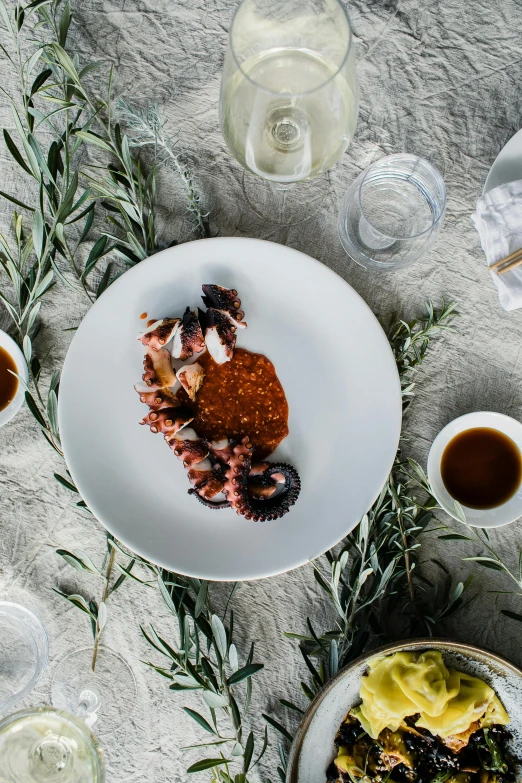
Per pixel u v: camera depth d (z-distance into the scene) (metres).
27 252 0.79
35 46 0.83
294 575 0.86
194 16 0.83
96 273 0.85
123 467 0.82
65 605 0.87
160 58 0.83
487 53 0.83
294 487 0.82
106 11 0.83
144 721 0.87
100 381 0.82
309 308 0.82
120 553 0.87
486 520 0.83
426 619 0.84
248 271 0.81
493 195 0.80
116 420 0.82
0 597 0.87
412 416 0.85
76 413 0.81
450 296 0.85
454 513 0.84
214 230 0.85
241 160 0.75
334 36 0.72
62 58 0.75
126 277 0.80
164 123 0.83
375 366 0.81
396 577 0.83
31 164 0.77
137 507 0.82
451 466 0.83
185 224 0.84
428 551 0.86
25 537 0.87
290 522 0.83
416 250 0.81
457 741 0.81
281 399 0.83
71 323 0.85
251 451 0.81
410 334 0.81
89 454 0.82
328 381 0.83
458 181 0.84
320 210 0.84
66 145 0.77
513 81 0.83
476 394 0.85
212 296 0.80
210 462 0.82
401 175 0.82
